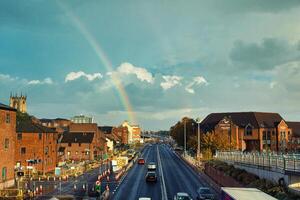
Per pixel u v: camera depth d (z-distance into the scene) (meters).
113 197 48.53
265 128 131.38
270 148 130.38
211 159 88.50
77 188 56.97
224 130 131.88
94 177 71.88
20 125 83.69
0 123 55.84
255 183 40.88
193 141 121.81
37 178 69.38
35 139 82.75
